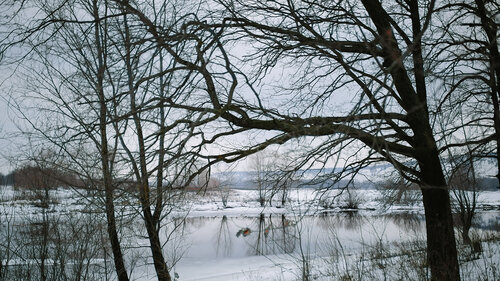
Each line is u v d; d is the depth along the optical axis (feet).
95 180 19.63
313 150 15.90
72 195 24.34
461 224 43.86
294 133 13.93
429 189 22.48
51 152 22.90
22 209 24.40
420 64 17.70
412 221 56.08
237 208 162.09
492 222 81.10
